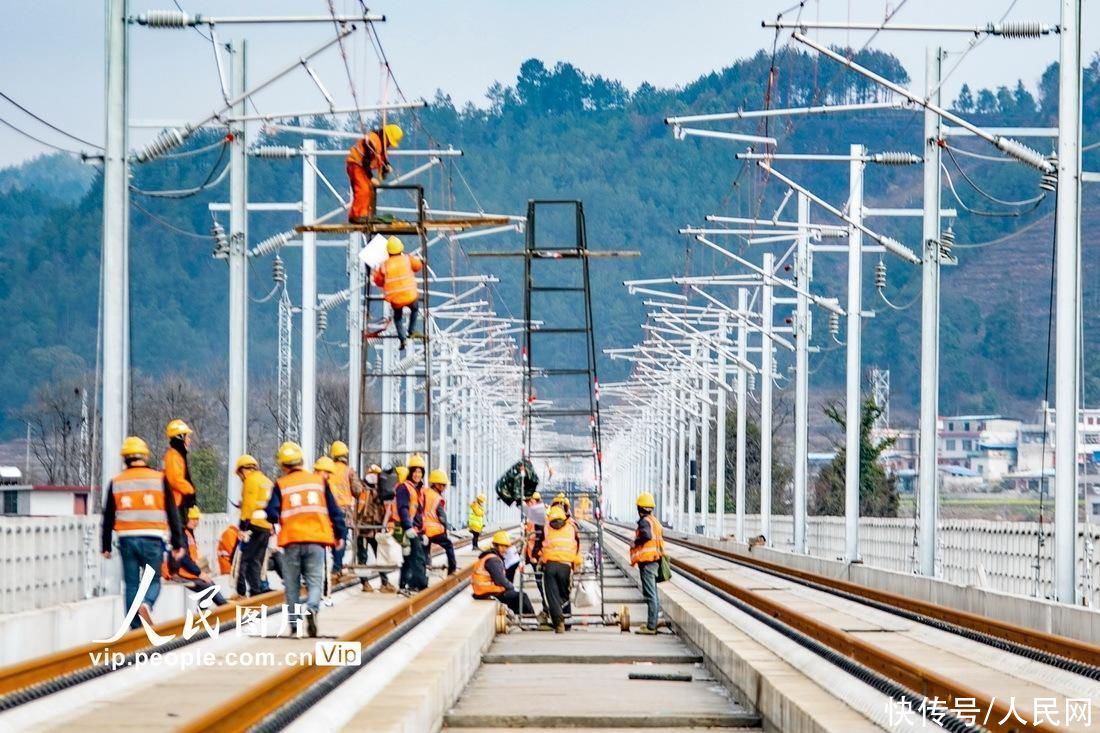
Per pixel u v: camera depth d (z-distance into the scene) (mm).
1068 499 76188
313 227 93062
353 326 138125
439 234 124062
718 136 98500
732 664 60344
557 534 87562
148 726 39219
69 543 71438
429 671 52812
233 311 96125
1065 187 77375
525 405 94375
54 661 46531
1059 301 77250
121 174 71250
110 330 70500
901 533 129375
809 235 153375
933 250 104750
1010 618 79062
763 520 184250
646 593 87250
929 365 104812
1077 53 77375
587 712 54844
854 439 129500
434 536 91812
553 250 92125
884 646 65562
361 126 111312
